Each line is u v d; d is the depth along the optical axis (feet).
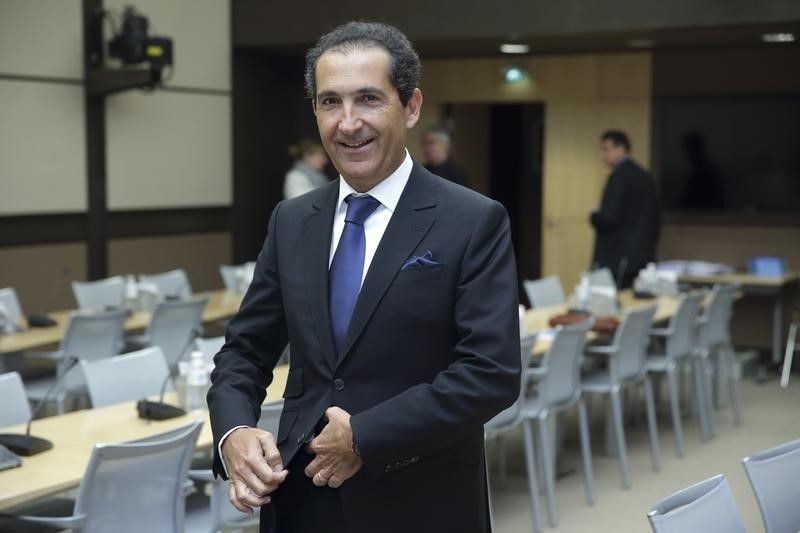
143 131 28.71
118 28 27.43
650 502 17.39
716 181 30.37
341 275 5.85
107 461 9.95
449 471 5.74
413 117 5.91
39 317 19.99
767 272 28.04
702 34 25.86
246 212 32.14
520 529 16.01
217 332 23.16
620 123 31.68
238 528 11.89
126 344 20.98
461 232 5.69
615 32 25.23
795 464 9.01
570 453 20.56
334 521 5.74
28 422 11.84
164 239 29.60
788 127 29.37
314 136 33.99
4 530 11.28
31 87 25.64
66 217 26.76
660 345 23.25
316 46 5.84
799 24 23.49
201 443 11.70
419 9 27.17
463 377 5.37
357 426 5.29
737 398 22.72
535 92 32.76
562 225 33.09
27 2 25.40
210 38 30.48
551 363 16.39
